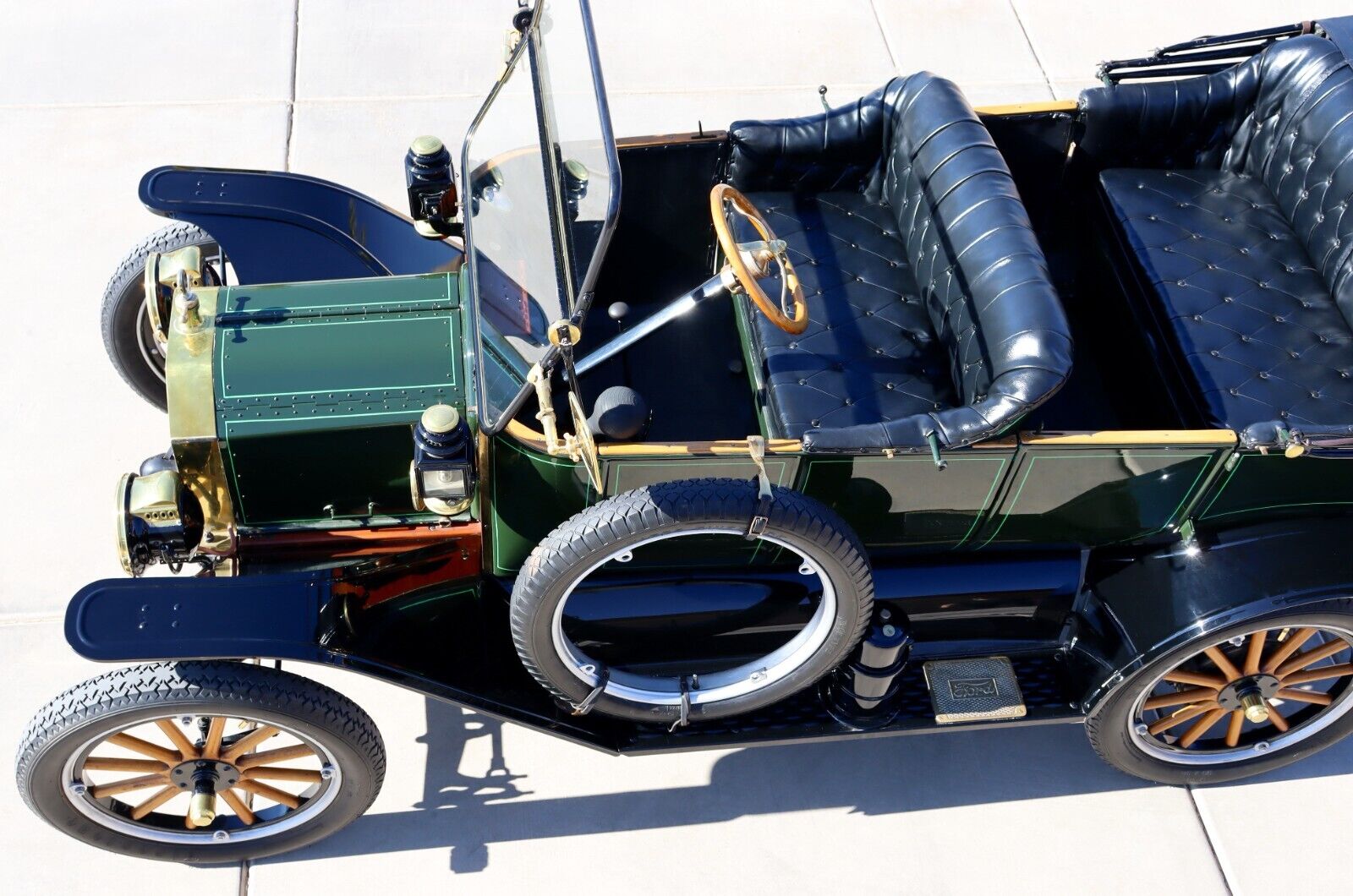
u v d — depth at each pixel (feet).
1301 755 12.61
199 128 18.53
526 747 12.78
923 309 12.78
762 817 12.37
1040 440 10.01
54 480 14.47
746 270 10.10
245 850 11.55
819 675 11.19
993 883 12.00
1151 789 12.77
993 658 12.05
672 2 21.15
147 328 13.87
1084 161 13.84
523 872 11.86
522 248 10.18
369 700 13.06
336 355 10.50
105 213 17.33
